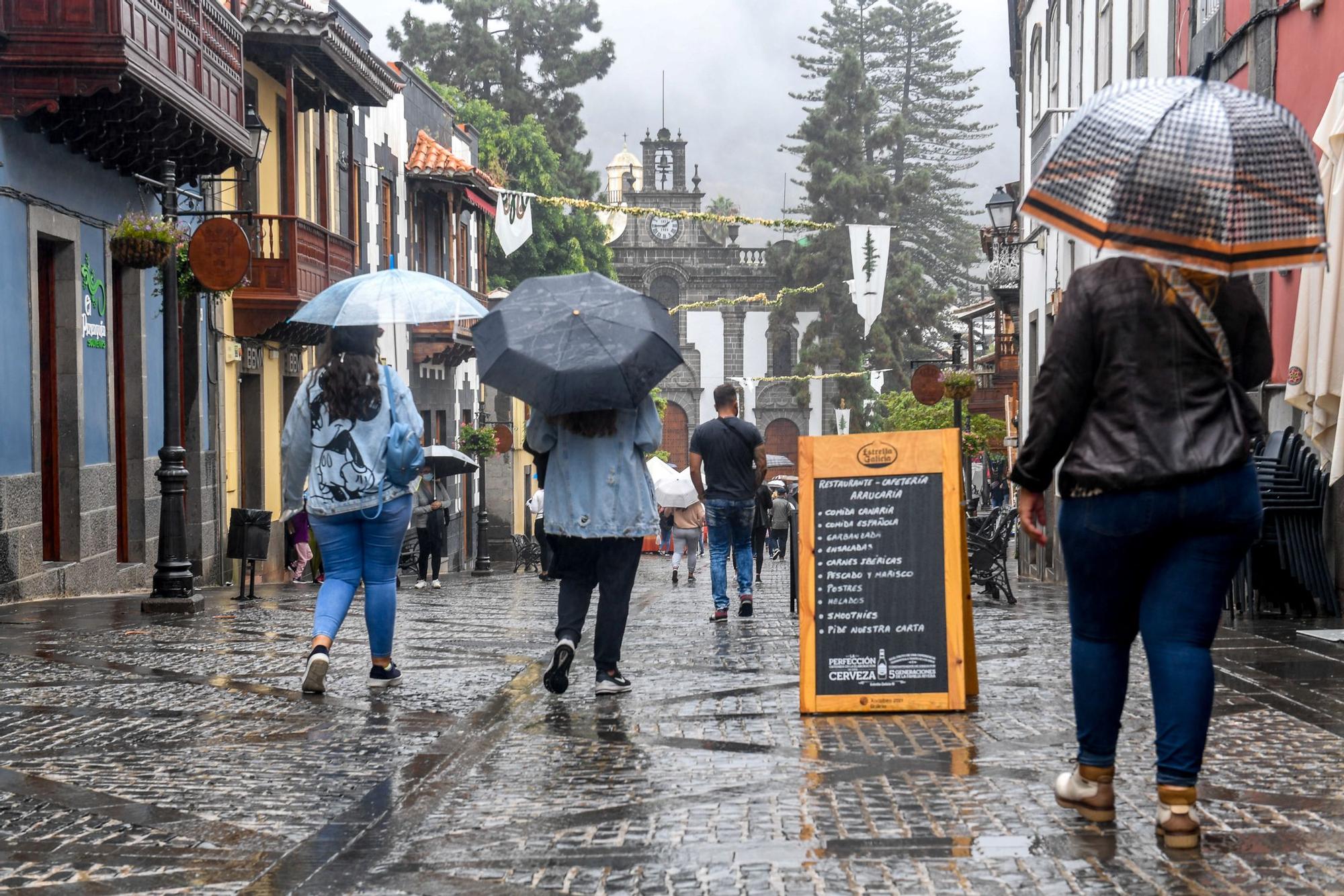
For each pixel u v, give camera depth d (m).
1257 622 10.56
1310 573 10.85
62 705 7.32
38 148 15.92
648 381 7.59
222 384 22.36
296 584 21.36
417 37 74.38
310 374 8.05
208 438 21.69
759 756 5.90
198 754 6.11
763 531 21.77
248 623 11.71
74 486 16.69
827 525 7.17
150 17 16.05
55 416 16.67
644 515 7.70
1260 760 5.46
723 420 12.13
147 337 19.22
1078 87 23.73
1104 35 21.53
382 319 8.24
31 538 15.39
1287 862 4.08
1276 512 10.88
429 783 5.52
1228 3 14.68
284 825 4.91
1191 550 4.26
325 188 28.22
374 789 5.45
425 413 38.16
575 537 7.65
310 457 8.02
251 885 4.19
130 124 16.64
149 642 10.03
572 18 74.81
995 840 4.40
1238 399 4.29
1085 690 4.55
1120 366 4.28
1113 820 4.59
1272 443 11.17
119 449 18.91
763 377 83.31
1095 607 4.48
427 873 4.28
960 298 91.31
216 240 14.12
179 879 4.27
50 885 4.22
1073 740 6.08
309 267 24.11
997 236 35.59
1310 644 8.98
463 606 15.15
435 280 8.76
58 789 5.45
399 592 19.48
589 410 7.59
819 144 84.44
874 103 84.56
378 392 7.93
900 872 4.09
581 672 8.62
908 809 4.85
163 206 14.02
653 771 5.65
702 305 62.81
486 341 7.78
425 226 39.31
